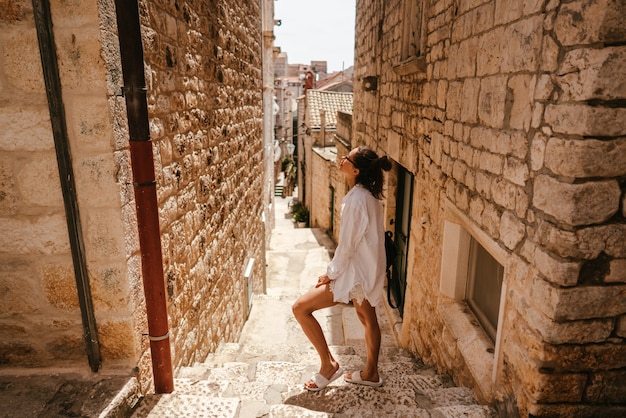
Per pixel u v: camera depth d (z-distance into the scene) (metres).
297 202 21.95
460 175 2.84
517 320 2.02
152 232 2.20
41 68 1.85
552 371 1.81
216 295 4.12
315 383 2.57
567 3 1.60
